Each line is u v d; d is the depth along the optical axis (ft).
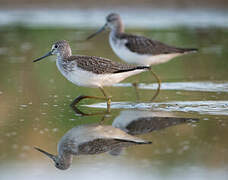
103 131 36.58
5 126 37.70
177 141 33.99
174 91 50.19
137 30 82.58
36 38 78.13
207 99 46.11
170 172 28.78
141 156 31.48
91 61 42.83
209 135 35.09
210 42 75.92
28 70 59.82
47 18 96.58
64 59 44.24
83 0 99.30
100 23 90.89
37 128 37.27
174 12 96.53
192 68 61.31
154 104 44.68
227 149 32.14
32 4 98.73
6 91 49.47
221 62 63.72
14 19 95.35
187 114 40.91
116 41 57.72
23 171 29.53
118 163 30.53
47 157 31.68
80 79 43.62
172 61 66.18
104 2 99.30
